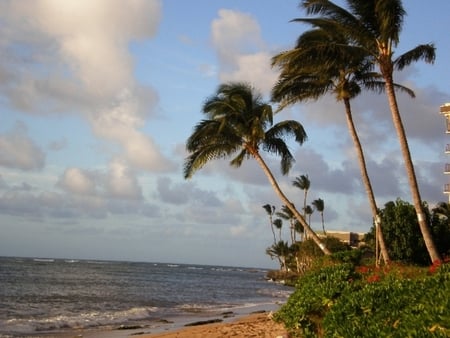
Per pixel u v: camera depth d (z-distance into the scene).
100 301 40.19
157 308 36.41
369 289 6.70
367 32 19.73
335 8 20.16
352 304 6.32
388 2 18.56
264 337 15.77
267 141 26.58
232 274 169.25
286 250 98.56
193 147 25.66
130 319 28.66
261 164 25.70
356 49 20.16
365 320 5.67
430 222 35.03
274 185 25.34
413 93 22.91
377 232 22.23
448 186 46.66
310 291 10.48
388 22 18.67
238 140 25.91
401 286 6.32
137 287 62.19
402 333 4.62
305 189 73.50
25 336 21.11
